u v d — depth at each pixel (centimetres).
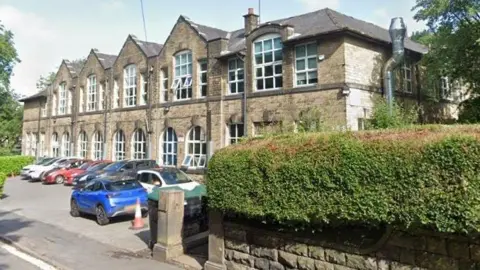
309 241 617
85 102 3650
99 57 3559
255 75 2141
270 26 2056
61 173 2827
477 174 438
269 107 2045
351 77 1803
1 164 3341
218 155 738
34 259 955
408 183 486
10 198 2103
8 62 3588
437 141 475
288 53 1977
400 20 1927
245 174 675
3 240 1168
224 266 744
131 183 1488
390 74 1906
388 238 527
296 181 599
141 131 2972
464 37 1922
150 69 2878
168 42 2734
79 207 1531
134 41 3073
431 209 464
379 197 509
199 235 995
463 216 440
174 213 906
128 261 901
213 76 2381
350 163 540
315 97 1862
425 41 2572
